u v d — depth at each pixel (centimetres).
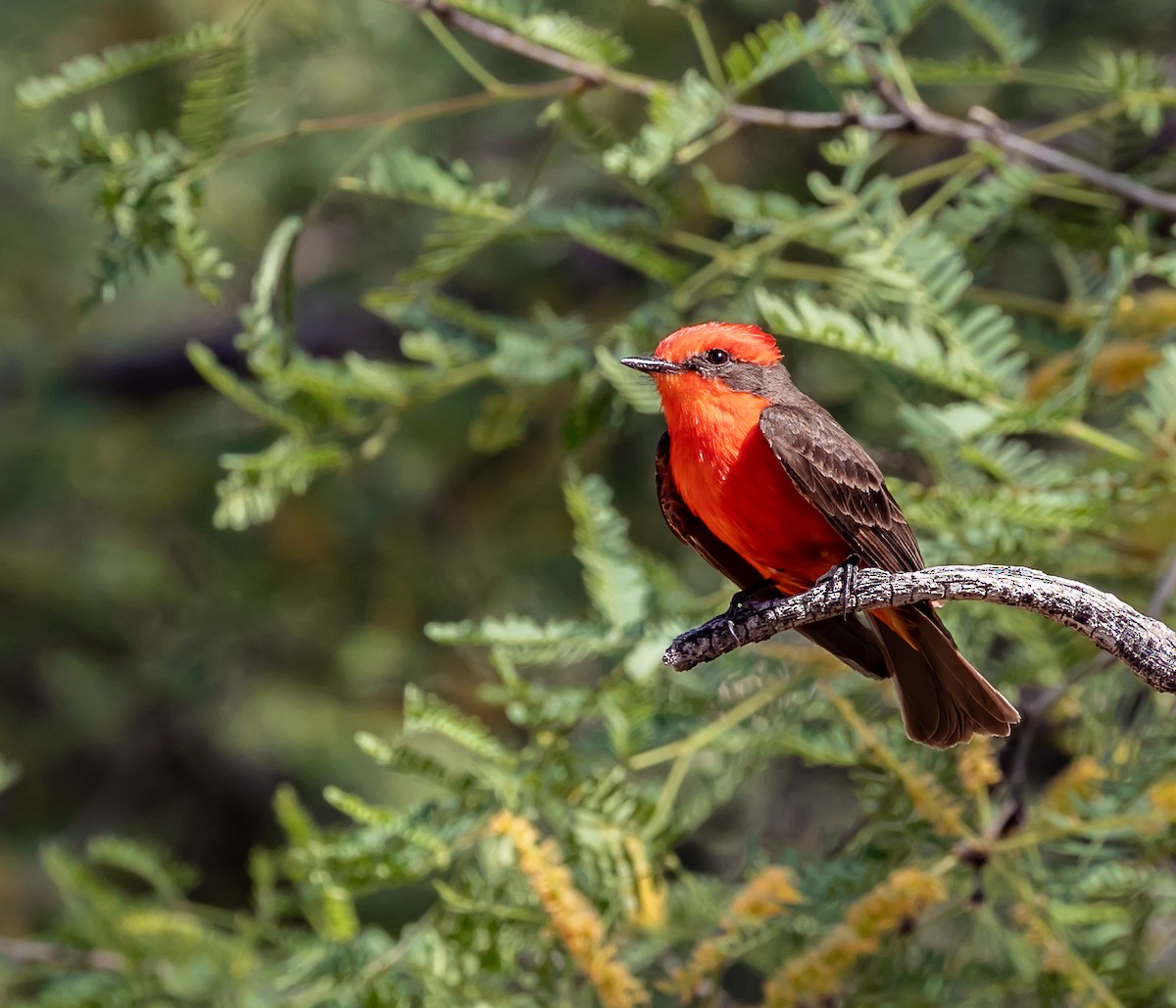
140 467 1786
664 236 1127
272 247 1063
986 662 959
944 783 912
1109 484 934
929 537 1004
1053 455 1184
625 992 820
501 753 926
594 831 890
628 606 959
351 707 1731
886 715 956
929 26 1422
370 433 1314
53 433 1788
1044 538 940
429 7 1029
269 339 1058
